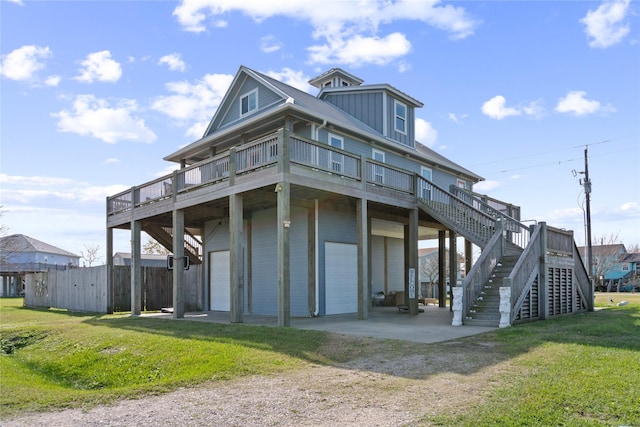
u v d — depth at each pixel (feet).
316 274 44.50
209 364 21.34
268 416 13.71
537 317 37.73
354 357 21.67
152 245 143.64
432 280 122.21
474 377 17.21
